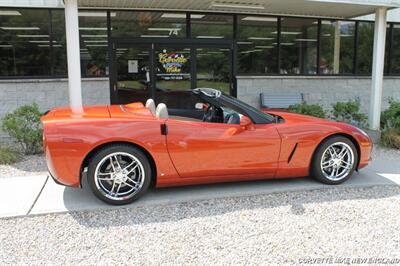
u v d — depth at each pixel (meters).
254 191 4.66
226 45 9.60
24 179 5.17
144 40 9.02
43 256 3.17
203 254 3.20
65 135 4.03
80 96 6.53
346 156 4.98
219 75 9.65
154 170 4.39
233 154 4.50
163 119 4.38
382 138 7.57
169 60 9.23
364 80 10.90
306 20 10.22
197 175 4.46
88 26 8.65
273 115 5.28
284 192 4.68
